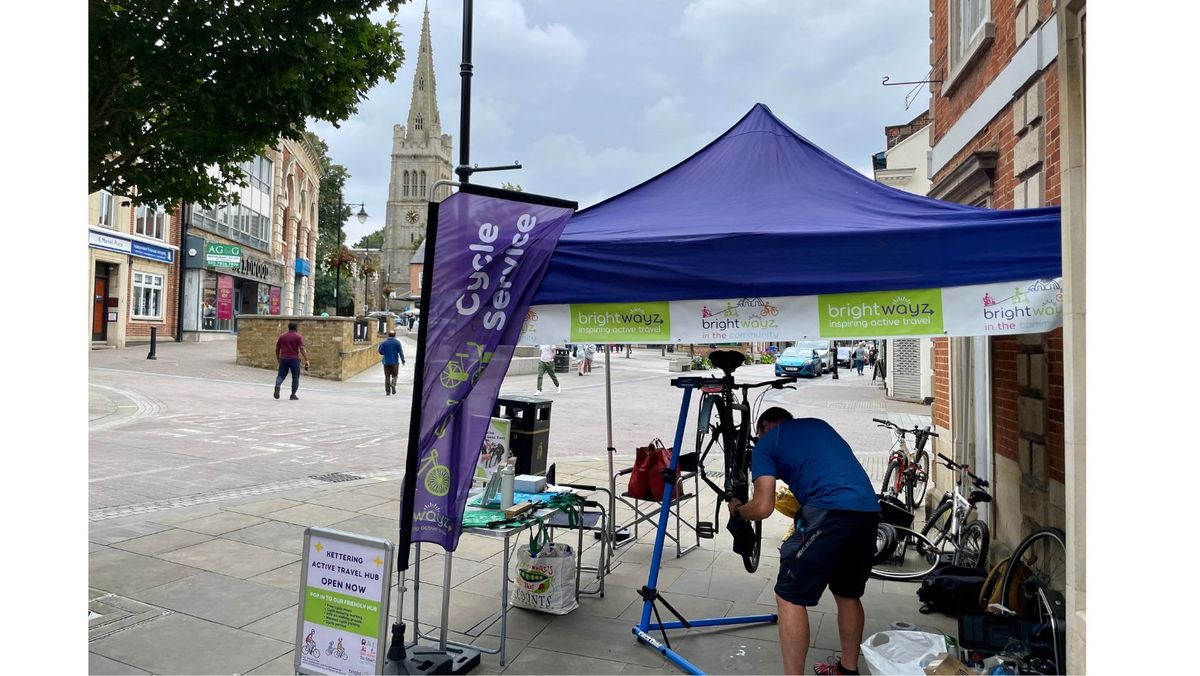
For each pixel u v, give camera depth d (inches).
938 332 143.6
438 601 204.4
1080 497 129.7
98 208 991.0
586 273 159.8
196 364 892.0
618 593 214.2
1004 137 238.4
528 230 160.1
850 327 148.5
